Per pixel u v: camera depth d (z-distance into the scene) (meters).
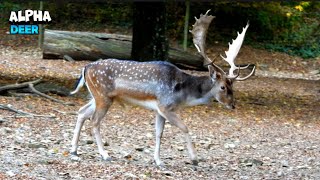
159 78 10.35
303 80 26.20
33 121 13.55
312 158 12.12
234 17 34.75
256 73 27.61
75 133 10.72
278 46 32.66
